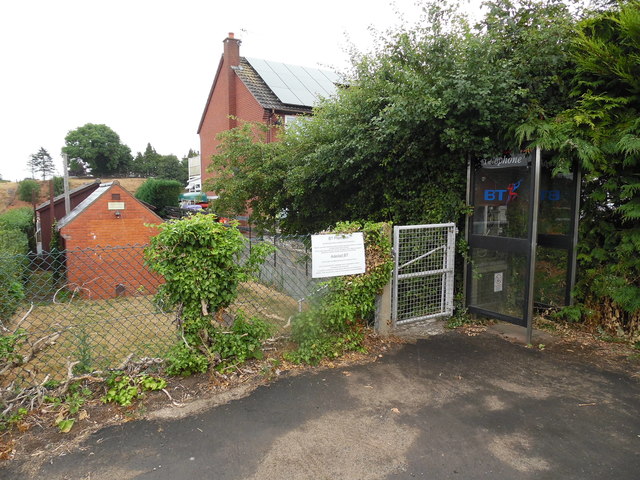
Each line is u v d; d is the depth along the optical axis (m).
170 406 3.35
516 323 4.98
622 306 4.86
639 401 3.49
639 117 4.52
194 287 3.64
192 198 32.53
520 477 2.54
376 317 4.99
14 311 4.28
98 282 9.54
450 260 5.54
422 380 3.89
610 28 4.94
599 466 2.64
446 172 5.75
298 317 4.45
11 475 2.54
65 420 3.08
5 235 8.62
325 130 7.24
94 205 10.40
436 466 2.65
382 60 6.10
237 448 2.83
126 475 2.55
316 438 2.95
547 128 4.59
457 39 5.39
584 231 5.20
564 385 3.79
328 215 8.01
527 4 5.38
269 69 20.69
